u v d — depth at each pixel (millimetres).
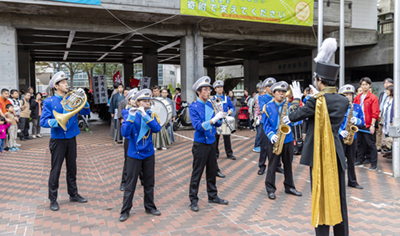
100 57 24594
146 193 4328
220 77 33219
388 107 7633
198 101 4590
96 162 7672
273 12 13719
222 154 8586
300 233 3719
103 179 6141
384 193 5176
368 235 3650
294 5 14047
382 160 7730
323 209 3012
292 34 16422
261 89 8680
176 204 4742
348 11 15508
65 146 4578
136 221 4117
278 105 5094
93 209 4543
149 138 4234
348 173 5535
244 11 13258
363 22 17641
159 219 4176
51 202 4547
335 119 3111
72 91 4586
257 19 13500
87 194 5223
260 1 13469
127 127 4016
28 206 4656
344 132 5094
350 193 5188
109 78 37938
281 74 25734
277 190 5434
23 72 18578
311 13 14406
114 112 10391
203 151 4453
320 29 9875
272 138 4801
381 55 17828
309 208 4531
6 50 11531
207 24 14367
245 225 3963
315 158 3047
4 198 5020
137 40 17281
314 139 3078
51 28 12258
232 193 5273
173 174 6516
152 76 20922
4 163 7566
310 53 22266
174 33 14109
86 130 13883
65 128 4309
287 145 5031
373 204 4656
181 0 12156
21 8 11047
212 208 4559
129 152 4168
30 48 18703
